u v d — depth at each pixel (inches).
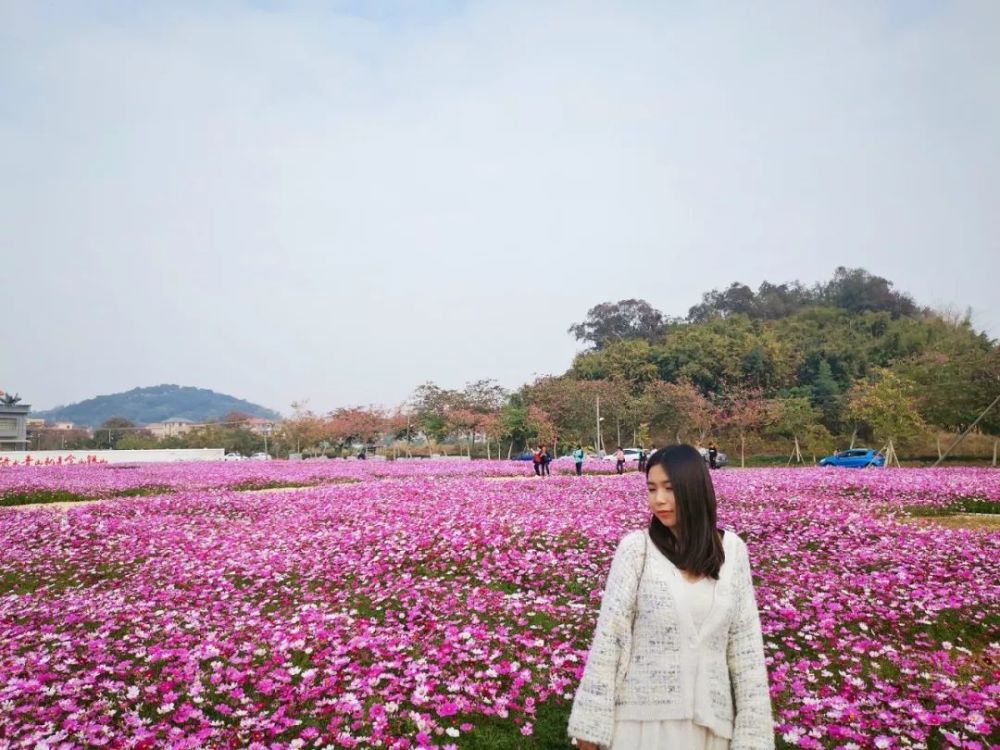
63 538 500.7
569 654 240.2
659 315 4254.4
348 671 225.8
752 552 398.3
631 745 100.0
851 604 290.2
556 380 2431.1
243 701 204.5
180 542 471.8
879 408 1578.5
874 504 642.8
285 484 1027.9
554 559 385.4
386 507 582.2
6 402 2950.3
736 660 104.0
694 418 2174.0
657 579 103.7
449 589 342.6
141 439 3316.9
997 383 1553.9
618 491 731.4
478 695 207.3
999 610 294.8
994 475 863.7
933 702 202.1
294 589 355.9
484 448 2650.1
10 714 195.2
